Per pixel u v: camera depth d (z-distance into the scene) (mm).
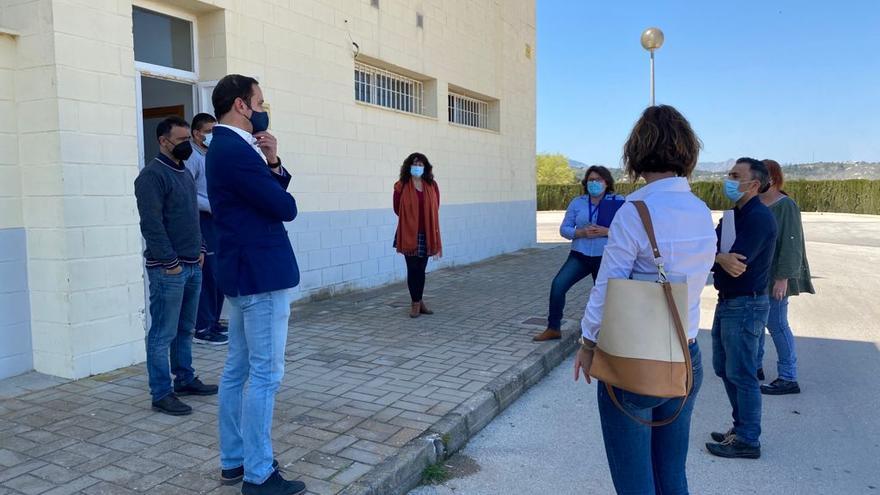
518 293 9141
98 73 4965
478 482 3680
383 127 9664
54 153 4727
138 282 5320
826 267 13664
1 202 4773
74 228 4812
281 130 7566
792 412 4824
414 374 5164
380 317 7395
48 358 4969
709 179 39469
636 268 2332
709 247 2324
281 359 3111
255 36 7098
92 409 4293
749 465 3920
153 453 3621
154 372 4191
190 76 6723
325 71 8305
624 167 2504
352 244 8984
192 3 6441
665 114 2381
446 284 9992
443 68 11469
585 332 2398
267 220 2990
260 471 3035
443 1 11383
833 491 3578
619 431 2396
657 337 2189
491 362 5527
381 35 9539
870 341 7047
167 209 4238
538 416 4746
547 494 3537
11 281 4863
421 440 3832
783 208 4891
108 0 5027
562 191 43594
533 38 15609
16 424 4027
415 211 7203
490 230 13617
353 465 3486
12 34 4719
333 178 8539
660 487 2555
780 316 5188
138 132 6125
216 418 4160
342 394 4664
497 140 13859
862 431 4453
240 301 3031
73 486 3229
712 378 5711
